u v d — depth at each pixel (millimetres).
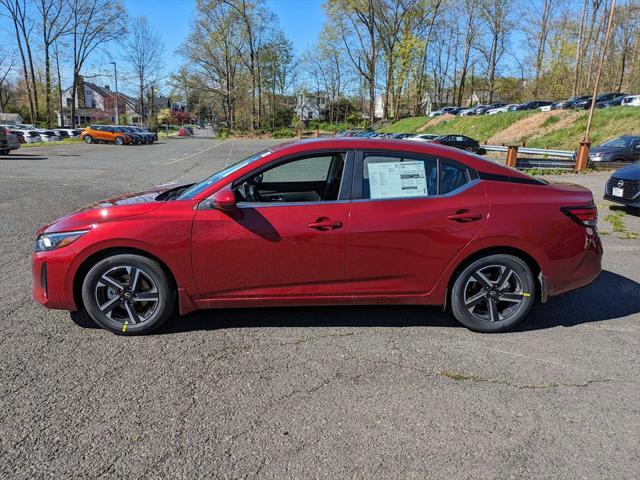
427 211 3482
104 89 103125
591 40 48438
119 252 3453
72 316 3936
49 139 39312
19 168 16297
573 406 2736
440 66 70375
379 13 56594
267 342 3506
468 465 2242
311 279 3516
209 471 2189
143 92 73250
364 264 3498
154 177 14414
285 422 2564
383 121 60344
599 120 26344
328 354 3330
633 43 48625
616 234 7238
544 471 2207
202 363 3188
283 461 2260
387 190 3516
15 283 4691
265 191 4098
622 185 8406
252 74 65500
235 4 60969
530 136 30062
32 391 2830
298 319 3914
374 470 2207
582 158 17109
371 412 2660
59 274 3453
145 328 3566
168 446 2361
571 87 51500
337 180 3588
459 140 27359
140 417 2592
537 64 57344
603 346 3494
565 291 3713
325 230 3420
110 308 3539
